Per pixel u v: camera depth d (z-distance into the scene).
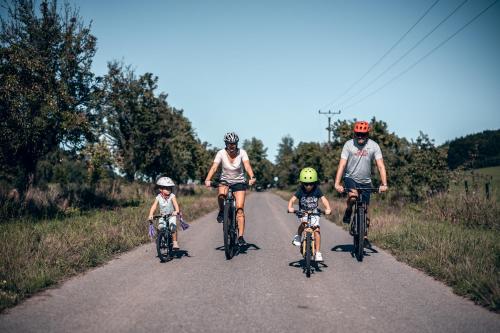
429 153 18.48
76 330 3.95
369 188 7.70
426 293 5.36
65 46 15.71
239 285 5.72
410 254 7.70
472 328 4.06
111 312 4.50
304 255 6.66
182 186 38.78
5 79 12.91
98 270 6.69
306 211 6.65
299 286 5.69
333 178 30.08
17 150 14.39
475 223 12.02
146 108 27.03
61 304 4.79
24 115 13.60
